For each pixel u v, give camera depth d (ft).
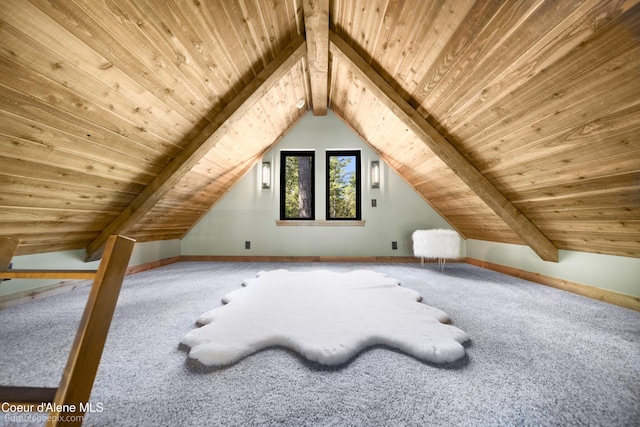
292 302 6.00
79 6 3.46
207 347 3.73
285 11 6.37
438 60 5.68
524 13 3.85
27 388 1.53
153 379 3.17
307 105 12.53
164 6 4.26
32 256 6.56
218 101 7.00
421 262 11.95
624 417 2.58
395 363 3.57
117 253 1.71
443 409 2.70
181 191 9.50
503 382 3.13
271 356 3.74
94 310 1.52
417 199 12.73
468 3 4.33
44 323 4.95
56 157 4.85
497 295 6.93
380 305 5.78
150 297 6.70
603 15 3.25
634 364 3.52
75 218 6.50
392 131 10.09
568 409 2.69
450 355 3.62
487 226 10.05
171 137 6.67
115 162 5.98
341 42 7.37
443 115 6.81
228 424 2.50
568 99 4.32
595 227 6.07
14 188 4.76
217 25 5.29
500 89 5.09
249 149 11.19
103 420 2.51
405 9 5.32
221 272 10.06
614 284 6.27
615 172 4.69
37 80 3.73
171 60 5.10
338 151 13.10
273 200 12.87
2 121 3.81
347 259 12.66
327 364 3.50
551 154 5.37
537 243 7.66
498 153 6.42
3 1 2.93
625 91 3.68
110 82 4.53
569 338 4.32
